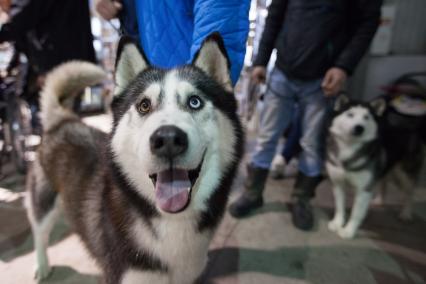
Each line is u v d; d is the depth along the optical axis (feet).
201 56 3.76
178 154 2.73
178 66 3.81
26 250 5.90
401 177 7.93
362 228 7.39
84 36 7.42
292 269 5.73
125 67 3.76
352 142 6.77
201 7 3.94
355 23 6.55
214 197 3.54
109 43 13.48
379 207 8.62
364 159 6.67
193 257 3.53
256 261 5.91
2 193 8.20
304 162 7.61
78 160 4.60
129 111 3.40
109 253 3.51
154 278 3.37
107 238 3.53
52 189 5.04
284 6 7.28
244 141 3.97
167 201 2.92
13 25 6.62
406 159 7.75
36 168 5.24
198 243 3.50
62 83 5.28
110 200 3.54
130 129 3.29
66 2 6.84
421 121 8.07
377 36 12.79
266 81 8.32
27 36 7.14
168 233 3.28
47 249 5.84
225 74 3.72
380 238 6.97
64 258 5.71
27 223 6.81
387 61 12.89
